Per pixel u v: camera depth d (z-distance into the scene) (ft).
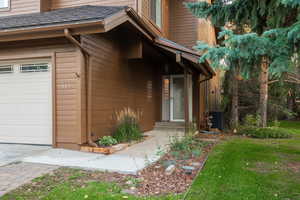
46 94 17.72
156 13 27.37
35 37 15.62
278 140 23.66
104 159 14.06
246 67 12.58
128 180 10.69
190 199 8.65
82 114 16.22
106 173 11.72
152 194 9.11
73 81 16.28
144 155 15.26
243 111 39.45
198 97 30.68
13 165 12.76
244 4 14.88
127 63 23.50
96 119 17.72
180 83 31.71
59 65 16.67
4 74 18.76
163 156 15.30
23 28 15.10
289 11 12.76
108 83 19.67
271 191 9.53
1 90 18.84
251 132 27.04
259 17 14.96
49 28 14.73
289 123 46.47
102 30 14.48
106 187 9.73
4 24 17.08
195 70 29.60
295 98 53.01
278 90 42.19
